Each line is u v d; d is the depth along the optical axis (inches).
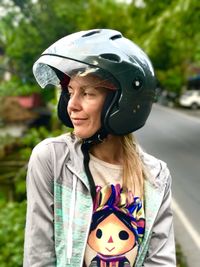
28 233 65.8
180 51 788.6
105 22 433.4
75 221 64.5
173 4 551.5
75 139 68.7
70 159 66.3
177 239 237.5
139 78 67.5
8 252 204.1
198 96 1451.8
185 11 532.1
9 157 412.8
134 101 68.0
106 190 66.9
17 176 299.7
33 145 268.5
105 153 69.2
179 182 370.3
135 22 558.6
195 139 655.1
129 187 67.9
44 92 392.8
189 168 431.5
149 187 69.4
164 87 1777.8
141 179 69.0
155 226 70.2
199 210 288.7
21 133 565.0
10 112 620.4
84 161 66.7
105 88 66.4
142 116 70.7
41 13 339.3
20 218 237.1
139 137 677.9
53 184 65.8
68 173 65.9
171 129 797.9
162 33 549.3
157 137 679.1
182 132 751.1
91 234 65.6
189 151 538.6
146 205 68.6
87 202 65.2
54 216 65.2
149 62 70.9
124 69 65.6
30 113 637.3
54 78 73.4
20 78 328.2
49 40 328.5
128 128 69.0
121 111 67.0
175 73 1685.5
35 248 65.0
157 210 68.7
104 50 64.7
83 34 66.2
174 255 69.6
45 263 65.0
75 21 424.2
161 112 1259.2
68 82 71.8
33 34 333.1
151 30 561.6
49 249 65.5
